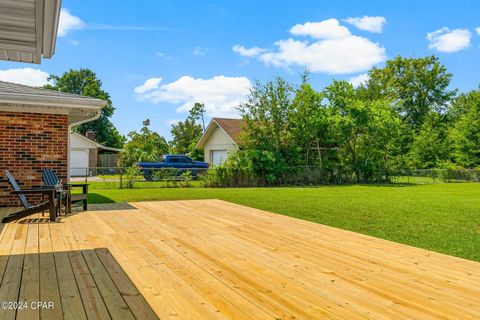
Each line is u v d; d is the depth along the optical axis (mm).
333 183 21578
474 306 3070
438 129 34969
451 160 28641
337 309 2984
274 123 20922
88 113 10031
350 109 21516
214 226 6613
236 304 3064
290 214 8680
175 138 39781
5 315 2799
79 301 3088
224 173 18922
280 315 2855
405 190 16516
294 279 3721
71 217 7559
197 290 3381
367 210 9461
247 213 8227
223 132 25500
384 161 23250
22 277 3701
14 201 8922
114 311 2893
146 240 5441
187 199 11961
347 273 3932
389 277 3807
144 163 21719
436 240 5969
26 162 8992
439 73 42375
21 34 3961
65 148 9328
